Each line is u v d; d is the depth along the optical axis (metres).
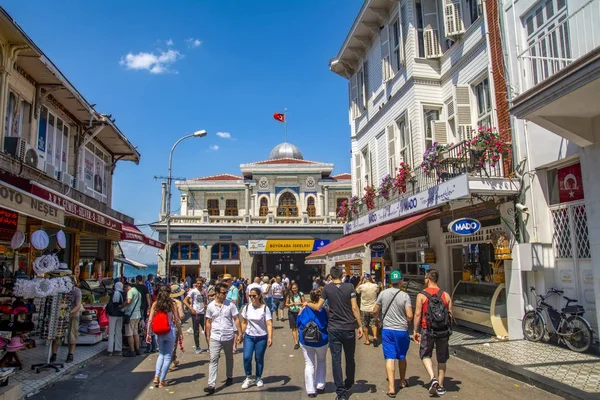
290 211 37.41
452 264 13.86
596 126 8.24
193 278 32.22
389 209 15.11
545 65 9.43
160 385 7.52
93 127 15.31
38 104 11.91
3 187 7.08
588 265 8.77
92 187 16.72
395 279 6.97
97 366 9.12
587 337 8.34
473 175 10.64
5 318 9.08
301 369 8.77
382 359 9.40
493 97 11.27
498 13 11.06
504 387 6.85
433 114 14.41
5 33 9.66
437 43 14.38
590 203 8.41
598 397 5.87
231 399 6.70
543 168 9.89
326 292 6.67
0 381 5.93
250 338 7.36
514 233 10.24
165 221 32.31
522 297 10.05
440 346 6.59
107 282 16.56
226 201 38.16
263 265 37.00
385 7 16.62
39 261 8.63
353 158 21.09
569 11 8.70
